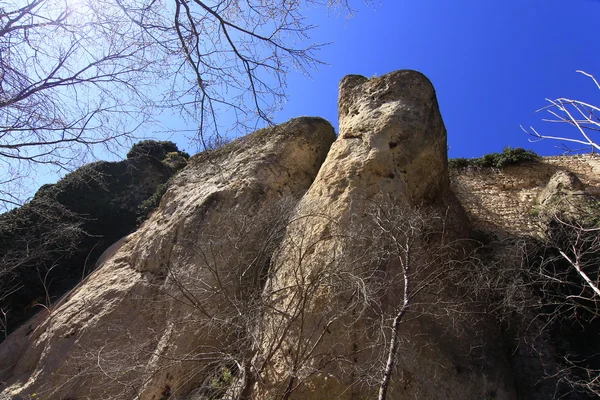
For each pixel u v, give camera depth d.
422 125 8.80
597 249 6.68
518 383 6.80
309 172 10.40
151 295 8.48
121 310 8.51
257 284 6.61
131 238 11.19
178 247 8.91
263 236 7.73
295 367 4.79
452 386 5.69
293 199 8.91
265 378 5.43
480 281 6.91
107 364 6.60
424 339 5.93
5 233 10.55
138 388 6.41
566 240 7.86
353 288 5.50
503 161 13.58
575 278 7.62
